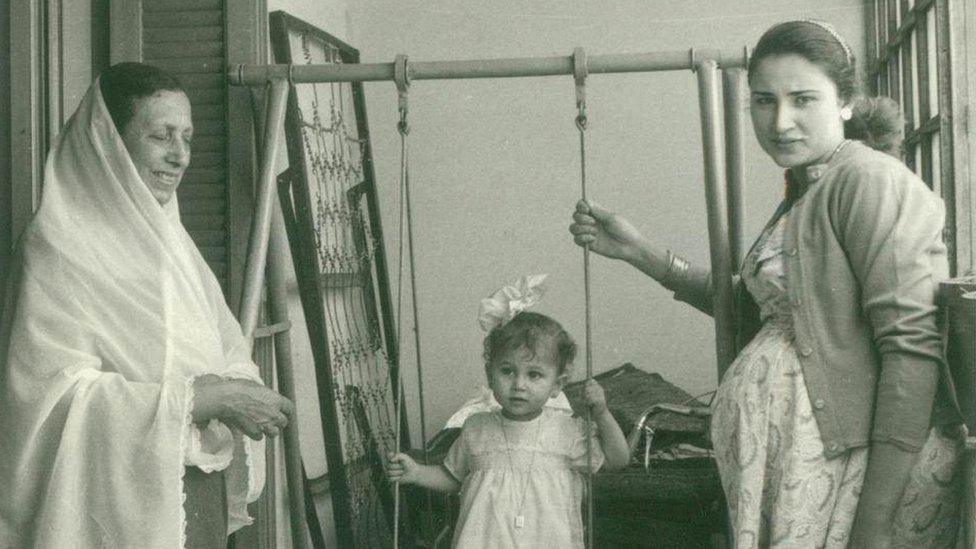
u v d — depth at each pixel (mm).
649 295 4246
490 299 2414
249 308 2318
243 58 2518
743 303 2000
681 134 4215
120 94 1729
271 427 1689
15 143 2223
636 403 3457
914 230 1505
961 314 1439
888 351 1500
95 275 1648
